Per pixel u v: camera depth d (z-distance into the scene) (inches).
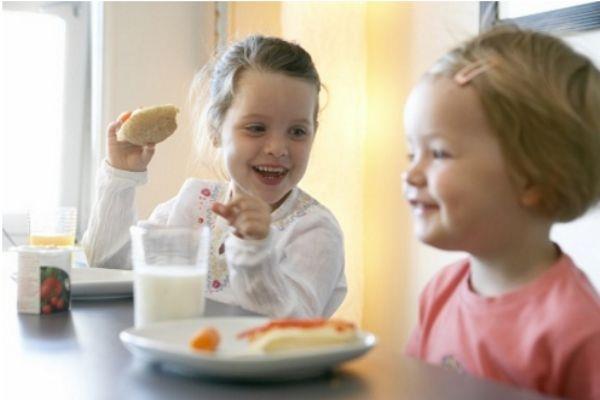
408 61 86.7
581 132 33.4
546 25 69.4
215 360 24.4
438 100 33.9
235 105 60.7
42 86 108.3
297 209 59.5
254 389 24.6
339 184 91.0
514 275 34.9
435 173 33.7
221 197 66.6
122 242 62.5
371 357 28.9
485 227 33.6
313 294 51.1
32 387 24.9
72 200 110.0
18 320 36.9
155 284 33.3
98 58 105.4
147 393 24.1
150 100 105.7
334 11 92.1
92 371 26.9
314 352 25.1
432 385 25.0
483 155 33.0
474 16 77.8
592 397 30.0
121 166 62.9
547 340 31.6
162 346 25.7
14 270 57.7
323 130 91.7
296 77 60.1
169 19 106.3
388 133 89.4
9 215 106.3
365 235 92.5
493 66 33.8
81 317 37.8
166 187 105.7
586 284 33.8
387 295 90.0
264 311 41.3
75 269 48.6
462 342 35.9
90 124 110.0
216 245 61.2
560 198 33.5
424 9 84.4
